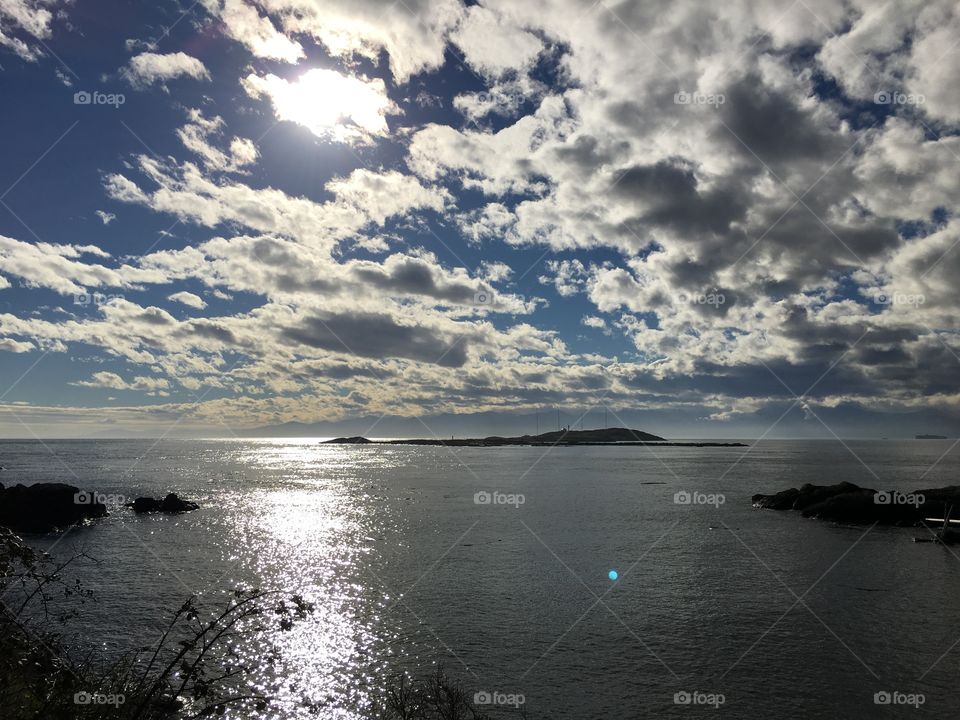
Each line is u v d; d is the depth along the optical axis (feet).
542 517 206.08
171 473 441.68
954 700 65.36
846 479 384.88
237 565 127.65
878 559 136.05
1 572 33.09
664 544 154.61
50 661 32.96
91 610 90.38
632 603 100.27
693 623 90.38
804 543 155.94
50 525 180.86
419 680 70.28
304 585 110.93
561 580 115.55
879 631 86.84
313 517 206.08
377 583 112.88
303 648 78.84
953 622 90.63
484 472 463.01
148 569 122.83
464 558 136.05
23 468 496.23
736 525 187.42
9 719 29.58
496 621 90.89
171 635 80.94
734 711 63.26
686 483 354.33
